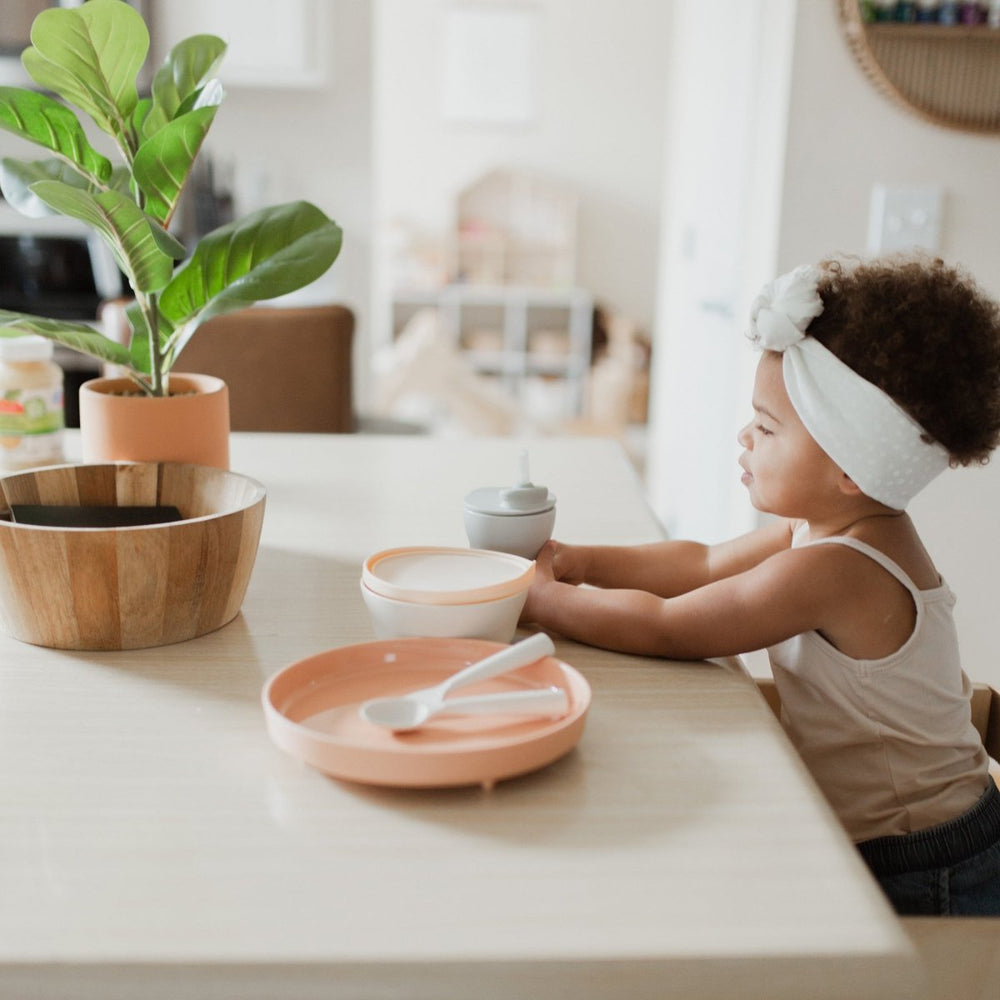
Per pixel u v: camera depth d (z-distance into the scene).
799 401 0.89
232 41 3.23
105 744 0.71
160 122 1.04
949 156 1.92
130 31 0.96
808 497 0.93
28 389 1.27
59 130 1.02
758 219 2.16
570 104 6.32
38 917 0.53
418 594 0.81
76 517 0.96
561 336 6.35
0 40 2.90
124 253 0.98
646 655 0.89
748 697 0.81
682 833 0.62
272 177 3.49
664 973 0.51
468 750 0.63
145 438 1.05
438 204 6.45
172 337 1.10
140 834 0.61
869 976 0.51
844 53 1.88
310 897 0.55
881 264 0.94
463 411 4.87
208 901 0.55
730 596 0.87
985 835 0.94
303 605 0.97
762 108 2.12
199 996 0.50
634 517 1.24
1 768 0.68
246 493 0.96
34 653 0.86
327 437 1.61
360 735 0.70
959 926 0.65
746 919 0.54
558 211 6.27
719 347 2.67
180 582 0.86
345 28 3.42
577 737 0.69
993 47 1.86
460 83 6.30
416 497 1.31
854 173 1.93
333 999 0.50
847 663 0.92
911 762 0.94
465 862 0.58
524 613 0.93
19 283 3.12
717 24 2.71
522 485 0.96
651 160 6.39
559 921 0.54
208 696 0.79
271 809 0.64
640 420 5.84
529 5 6.21
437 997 0.51
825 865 0.59
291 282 1.05
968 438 0.90
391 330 6.25
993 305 0.93
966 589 2.04
